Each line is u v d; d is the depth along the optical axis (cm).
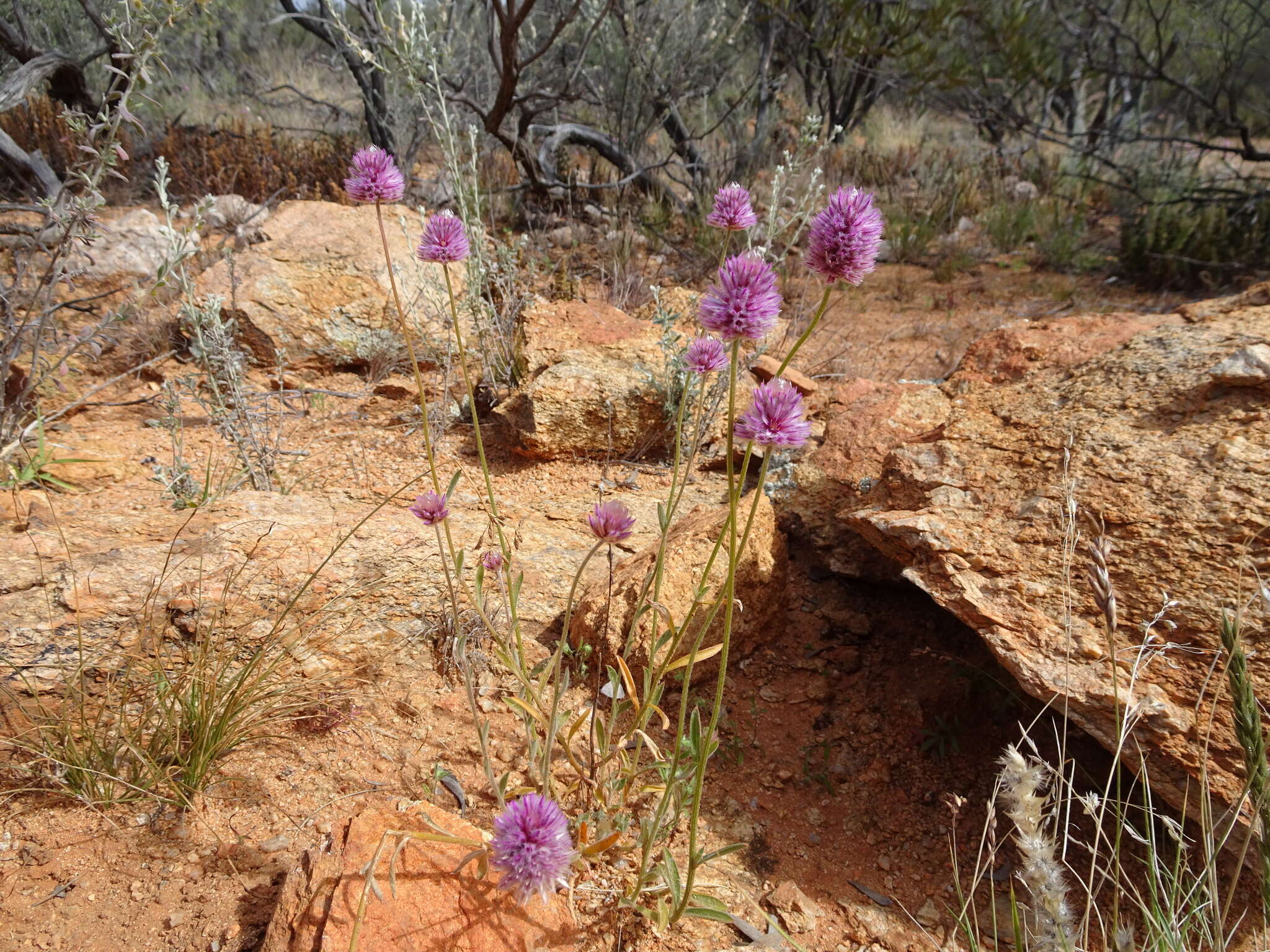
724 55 986
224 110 1082
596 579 312
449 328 511
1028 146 1116
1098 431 289
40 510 316
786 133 938
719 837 243
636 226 806
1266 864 163
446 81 796
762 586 304
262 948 185
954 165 1080
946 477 297
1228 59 874
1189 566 238
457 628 237
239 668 261
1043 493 274
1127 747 217
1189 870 207
